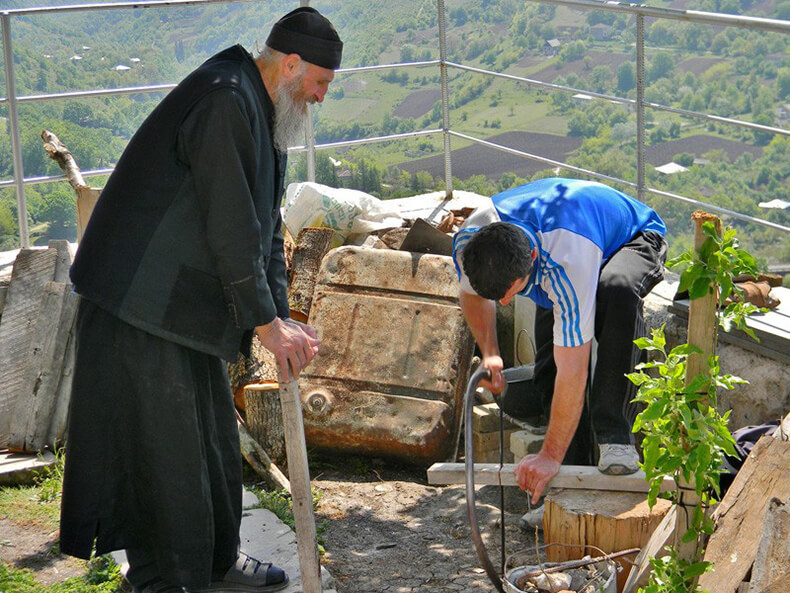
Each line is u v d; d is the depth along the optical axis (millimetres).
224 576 3186
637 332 3400
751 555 2773
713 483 2430
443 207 6215
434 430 4285
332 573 3428
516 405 4074
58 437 4348
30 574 3367
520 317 4812
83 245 2844
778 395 3826
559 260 3139
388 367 4453
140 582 3025
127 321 2775
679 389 2408
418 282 4641
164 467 2881
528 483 3285
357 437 4324
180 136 2725
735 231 2324
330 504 3992
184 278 2803
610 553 3146
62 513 2969
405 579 3387
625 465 3299
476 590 3301
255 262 2754
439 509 3951
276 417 4250
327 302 4656
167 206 2770
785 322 3893
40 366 4406
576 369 3125
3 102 5355
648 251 3547
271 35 2877
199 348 2852
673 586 2553
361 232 5477
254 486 4102
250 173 2768
